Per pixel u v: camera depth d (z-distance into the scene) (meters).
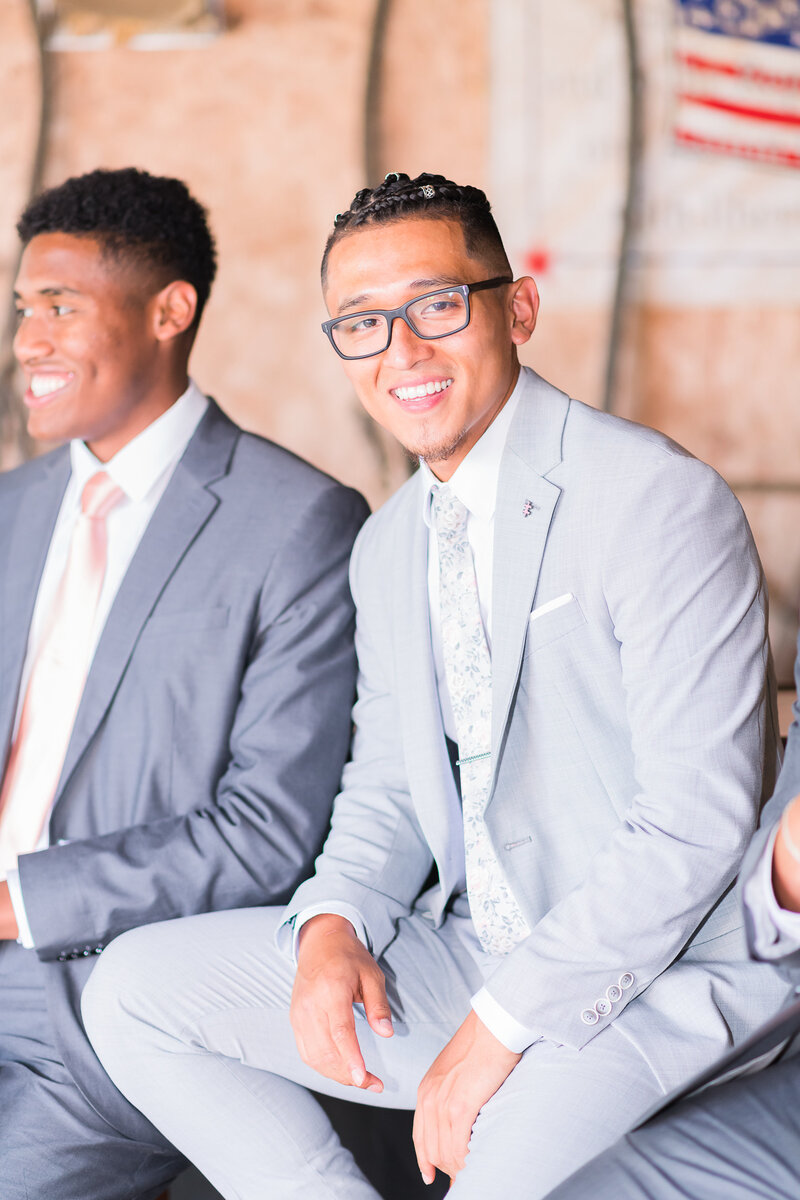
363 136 3.04
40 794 1.63
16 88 3.04
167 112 3.04
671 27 3.02
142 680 1.58
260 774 1.52
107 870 1.45
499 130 3.04
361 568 1.50
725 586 1.20
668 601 1.19
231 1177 1.27
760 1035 0.94
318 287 3.07
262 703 1.56
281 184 3.06
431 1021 1.31
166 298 1.69
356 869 1.38
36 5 3.01
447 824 1.36
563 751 1.26
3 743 1.66
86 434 1.69
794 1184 0.89
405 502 1.48
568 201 3.06
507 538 1.28
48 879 1.45
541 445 1.30
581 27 3.02
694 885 1.12
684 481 1.22
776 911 0.92
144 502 1.69
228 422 1.75
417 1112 1.17
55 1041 1.42
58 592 1.71
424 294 1.27
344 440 3.10
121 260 1.64
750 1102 0.95
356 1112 1.63
